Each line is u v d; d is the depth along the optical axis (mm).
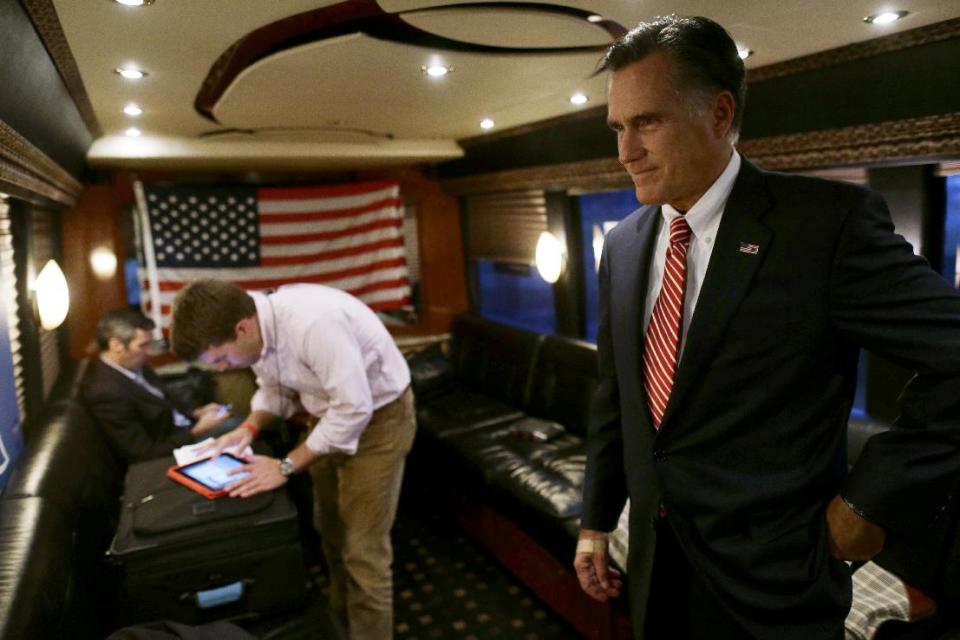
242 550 1961
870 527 958
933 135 2057
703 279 1058
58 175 3047
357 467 2387
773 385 1002
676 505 1119
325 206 5074
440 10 1687
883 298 912
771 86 2494
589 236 4281
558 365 3967
